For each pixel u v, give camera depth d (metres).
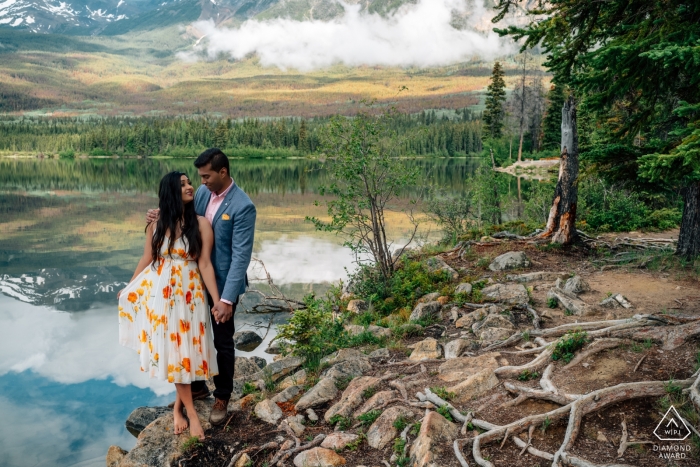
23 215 25.80
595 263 8.81
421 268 9.54
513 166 55.03
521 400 4.12
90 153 149.75
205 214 4.33
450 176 52.09
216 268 4.27
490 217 17.83
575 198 9.96
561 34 6.15
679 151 5.11
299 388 5.15
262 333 9.35
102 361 7.98
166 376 4.06
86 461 5.24
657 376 4.13
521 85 62.84
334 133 9.25
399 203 24.44
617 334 4.85
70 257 16.08
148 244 4.22
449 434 3.79
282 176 55.53
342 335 6.82
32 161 121.38
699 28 5.28
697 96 6.05
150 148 147.50
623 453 3.42
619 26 6.30
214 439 4.27
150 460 4.16
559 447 3.58
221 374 4.48
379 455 3.86
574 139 9.86
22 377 7.37
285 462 3.94
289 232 19.38
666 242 10.58
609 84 6.09
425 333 6.58
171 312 4.05
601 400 3.83
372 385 4.76
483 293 7.66
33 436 5.73
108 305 11.20
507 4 6.43
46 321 10.05
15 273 14.03
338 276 12.86
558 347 4.70
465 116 189.38
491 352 5.11
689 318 4.95
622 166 7.66
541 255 9.58
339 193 9.52
